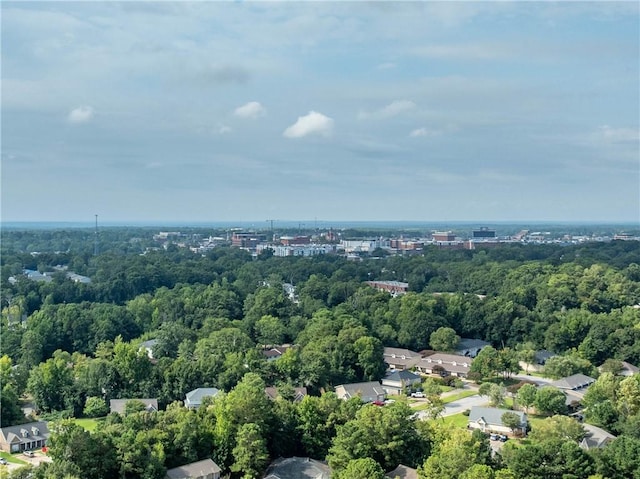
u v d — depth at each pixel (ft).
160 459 410.11
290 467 434.30
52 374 620.90
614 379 596.29
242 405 456.45
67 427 420.77
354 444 423.64
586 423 529.04
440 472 386.11
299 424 470.80
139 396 611.88
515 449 424.87
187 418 454.40
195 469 423.64
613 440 446.19
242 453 432.25
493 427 554.87
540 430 484.33
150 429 443.32
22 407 639.35
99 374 617.62
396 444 425.28
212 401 529.04
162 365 645.92
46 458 506.48
